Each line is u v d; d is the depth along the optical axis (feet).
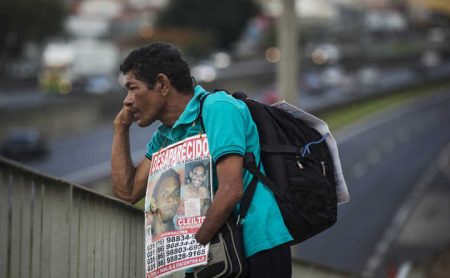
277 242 33.27
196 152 33.71
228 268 32.71
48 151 447.01
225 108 33.83
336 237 320.09
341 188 35.94
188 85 35.04
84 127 518.37
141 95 34.58
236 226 33.27
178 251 33.40
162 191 34.14
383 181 421.59
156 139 36.86
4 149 426.10
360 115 596.70
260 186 33.83
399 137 540.11
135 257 41.16
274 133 34.63
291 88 124.67
